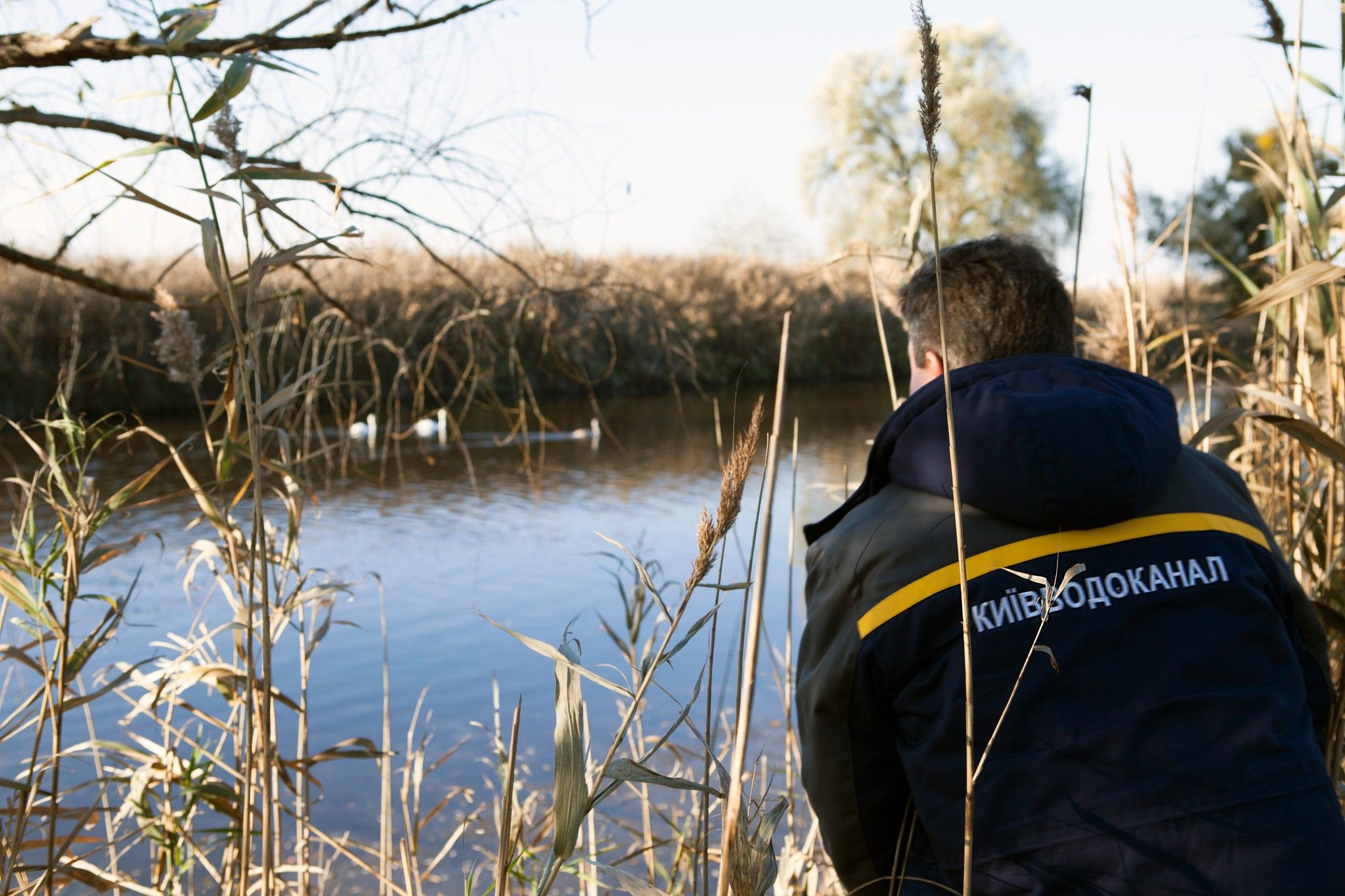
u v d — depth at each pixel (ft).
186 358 5.58
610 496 39.06
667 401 71.26
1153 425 4.17
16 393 32.40
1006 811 3.75
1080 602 3.92
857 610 4.25
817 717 4.29
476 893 10.00
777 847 7.32
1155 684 3.77
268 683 4.91
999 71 94.38
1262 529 4.44
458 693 17.83
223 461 5.66
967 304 4.78
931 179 2.68
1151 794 3.60
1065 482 3.92
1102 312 7.23
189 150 5.41
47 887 5.33
